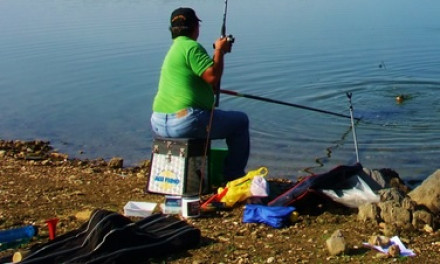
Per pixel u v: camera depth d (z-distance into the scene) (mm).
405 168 9250
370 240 5832
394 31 19578
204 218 6672
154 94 13633
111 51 17812
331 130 10859
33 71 15844
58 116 12477
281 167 9312
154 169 7461
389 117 11461
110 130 11648
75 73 15531
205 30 20062
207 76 7102
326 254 5656
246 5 26656
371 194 6750
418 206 6605
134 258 5500
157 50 17828
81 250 5535
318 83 13711
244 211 6551
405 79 13906
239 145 7637
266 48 17219
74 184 8297
